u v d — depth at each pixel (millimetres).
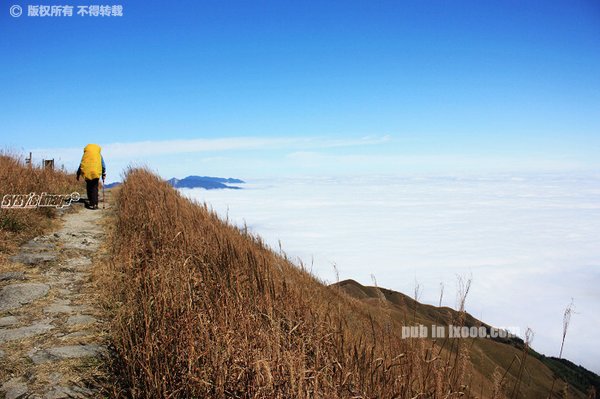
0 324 4047
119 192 12477
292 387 2525
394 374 2756
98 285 5141
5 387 3004
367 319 3576
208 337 3033
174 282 4160
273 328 3168
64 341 3744
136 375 3031
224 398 2656
